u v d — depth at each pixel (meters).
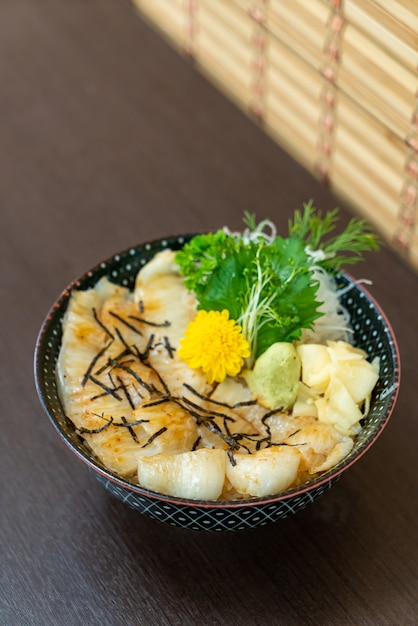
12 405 0.65
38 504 0.60
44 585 0.57
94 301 0.61
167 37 0.89
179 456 0.54
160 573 0.58
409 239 0.73
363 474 0.61
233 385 0.59
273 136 0.81
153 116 0.82
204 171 0.78
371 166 0.73
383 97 0.68
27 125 0.82
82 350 0.59
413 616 0.56
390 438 0.63
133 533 0.59
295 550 0.58
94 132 0.81
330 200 0.76
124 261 0.62
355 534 0.59
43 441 0.63
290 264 0.60
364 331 0.60
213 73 0.86
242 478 0.54
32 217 0.75
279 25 0.74
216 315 0.58
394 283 0.70
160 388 0.59
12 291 0.71
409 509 0.60
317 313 0.59
